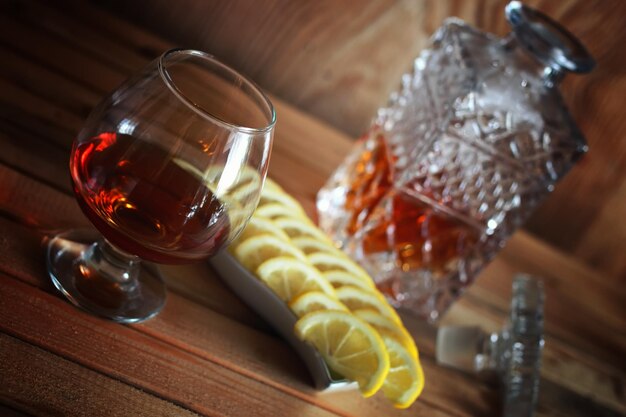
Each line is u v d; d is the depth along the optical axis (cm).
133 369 45
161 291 50
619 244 85
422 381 51
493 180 60
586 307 76
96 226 43
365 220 61
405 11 75
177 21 74
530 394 57
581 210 84
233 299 53
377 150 63
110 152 43
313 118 79
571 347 69
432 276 63
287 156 71
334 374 50
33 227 48
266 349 51
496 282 72
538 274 76
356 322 49
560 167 60
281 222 56
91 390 42
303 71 77
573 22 76
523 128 58
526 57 60
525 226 85
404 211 60
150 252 43
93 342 44
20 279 45
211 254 45
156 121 43
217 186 43
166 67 44
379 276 63
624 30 75
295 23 74
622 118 79
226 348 50
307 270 52
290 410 49
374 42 76
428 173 59
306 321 49
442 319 64
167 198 43
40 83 60
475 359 60
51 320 44
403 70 77
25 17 65
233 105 46
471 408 57
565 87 78
